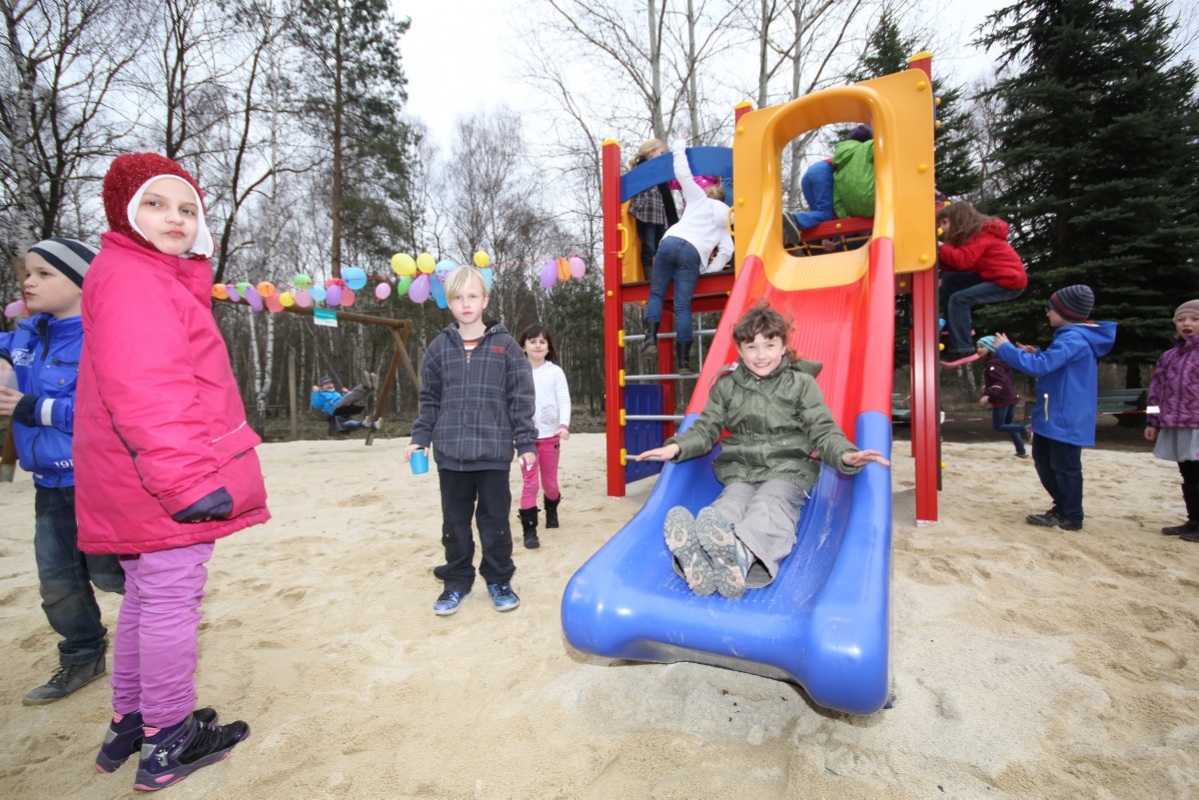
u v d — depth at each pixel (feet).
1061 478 13.61
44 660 8.96
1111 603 9.50
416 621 10.00
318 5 54.85
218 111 53.01
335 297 23.66
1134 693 7.16
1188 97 41.19
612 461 18.56
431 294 18.85
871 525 7.09
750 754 6.46
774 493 7.99
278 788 6.16
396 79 61.31
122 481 5.90
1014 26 42.93
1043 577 10.66
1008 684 7.43
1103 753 6.17
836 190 16.08
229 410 6.49
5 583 12.23
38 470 7.44
